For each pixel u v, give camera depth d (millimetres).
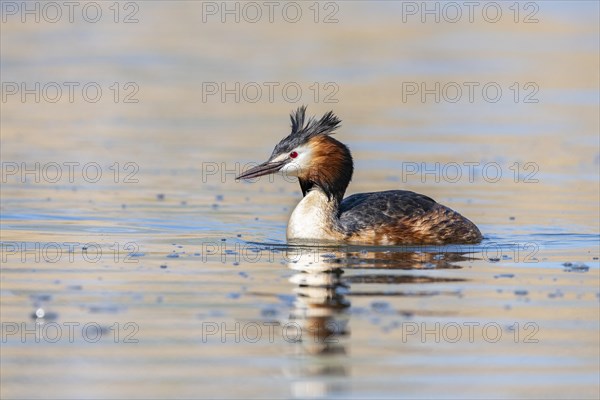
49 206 18625
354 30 44406
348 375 10305
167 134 26547
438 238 16016
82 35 42375
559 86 33719
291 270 14086
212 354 10828
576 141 25891
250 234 16656
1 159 23078
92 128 27234
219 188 20812
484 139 26141
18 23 44562
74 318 11867
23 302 12461
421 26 45219
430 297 12766
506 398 9719
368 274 13875
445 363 10656
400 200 16359
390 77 34500
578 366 10602
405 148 24906
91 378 10156
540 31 44031
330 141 16156
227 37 42750
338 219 16078
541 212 18609
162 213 18266
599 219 17969
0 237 16141
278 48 40156
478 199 19828
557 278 13805
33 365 10484
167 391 9820
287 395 9750
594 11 47812
